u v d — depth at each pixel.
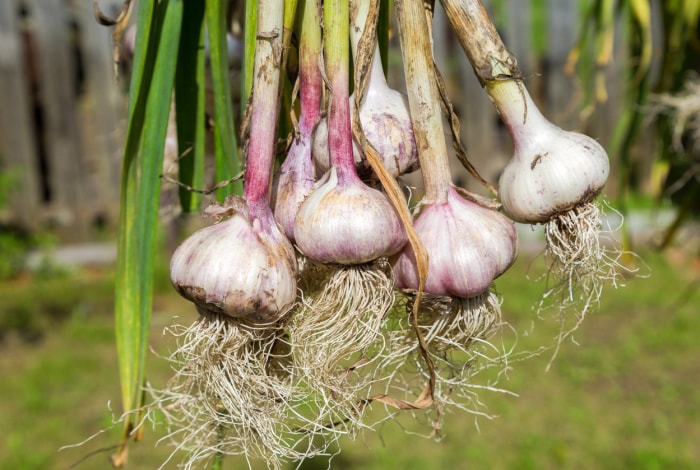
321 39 0.69
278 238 0.67
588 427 1.81
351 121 0.68
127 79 0.94
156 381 1.96
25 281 2.93
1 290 2.80
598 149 0.71
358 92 0.67
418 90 0.68
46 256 3.01
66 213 3.16
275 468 0.70
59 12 3.02
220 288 0.66
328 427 0.70
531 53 3.15
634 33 1.14
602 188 0.71
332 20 0.67
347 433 0.70
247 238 0.67
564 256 0.72
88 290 2.78
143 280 0.75
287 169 0.70
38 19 3.01
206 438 0.73
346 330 0.68
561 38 3.16
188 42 0.78
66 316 2.58
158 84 0.74
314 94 0.69
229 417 0.71
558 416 1.86
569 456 1.68
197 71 0.78
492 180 3.31
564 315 0.75
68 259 3.06
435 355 0.72
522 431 1.79
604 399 1.94
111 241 3.21
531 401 1.93
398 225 0.67
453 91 3.25
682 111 1.13
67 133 3.11
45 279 2.94
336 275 0.68
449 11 0.70
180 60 0.78
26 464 1.65
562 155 0.70
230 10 0.81
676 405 1.90
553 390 1.99
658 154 1.23
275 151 0.69
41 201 3.28
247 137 0.69
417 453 1.68
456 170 3.22
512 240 0.69
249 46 0.69
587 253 0.71
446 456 1.67
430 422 0.75
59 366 2.18
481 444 1.73
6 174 2.98
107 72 3.09
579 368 2.10
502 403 1.92
